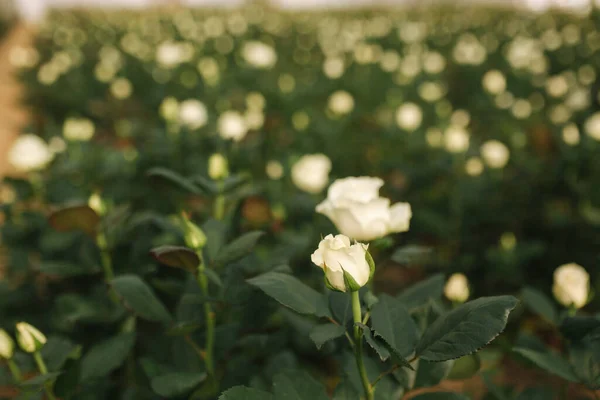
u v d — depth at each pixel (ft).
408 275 6.01
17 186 4.37
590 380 2.52
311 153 6.96
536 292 3.04
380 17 21.66
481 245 5.92
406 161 6.86
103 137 9.48
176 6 32.63
